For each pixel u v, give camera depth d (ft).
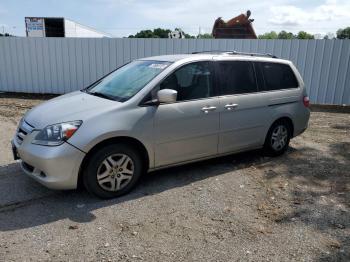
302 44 36.27
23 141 13.53
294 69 20.30
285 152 20.83
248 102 17.53
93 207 13.21
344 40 35.12
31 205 13.28
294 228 12.01
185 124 15.31
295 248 10.82
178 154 15.48
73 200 13.75
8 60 41.39
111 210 13.01
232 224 12.21
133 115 13.92
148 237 11.27
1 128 25.09
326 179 16.60
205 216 12.75
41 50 40.63
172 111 14.88
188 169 17.54
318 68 36.40
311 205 13.79
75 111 13.67
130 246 10.75
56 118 13.30
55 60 40.65
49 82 41.37
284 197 14.51
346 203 14.01
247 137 17.90
